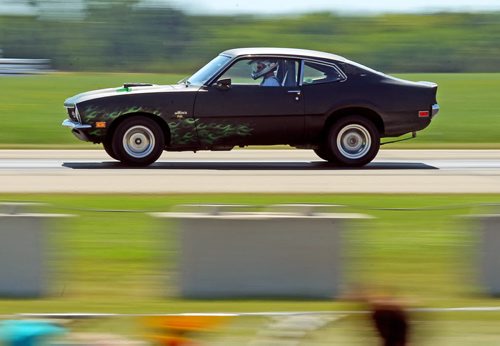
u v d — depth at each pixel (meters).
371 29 174.62
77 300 17.48
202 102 35.69
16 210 17.89
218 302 17.36
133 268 19.58
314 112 36.09
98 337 14.30
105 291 18.03
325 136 36.59
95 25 165.75
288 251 17.53
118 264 19.83
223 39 165.62
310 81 36.28
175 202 27.31
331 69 36.47
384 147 46.84
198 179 32.84
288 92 36.00
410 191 30.30
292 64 36.25
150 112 35.53
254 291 17.55
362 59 159.12
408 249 21.30
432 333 15.08
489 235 18.08
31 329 12.73
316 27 174.75
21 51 154.62
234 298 17.53
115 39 159.38
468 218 18.41
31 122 60.44
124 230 22.88
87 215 24.67
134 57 154.38
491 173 35.59
